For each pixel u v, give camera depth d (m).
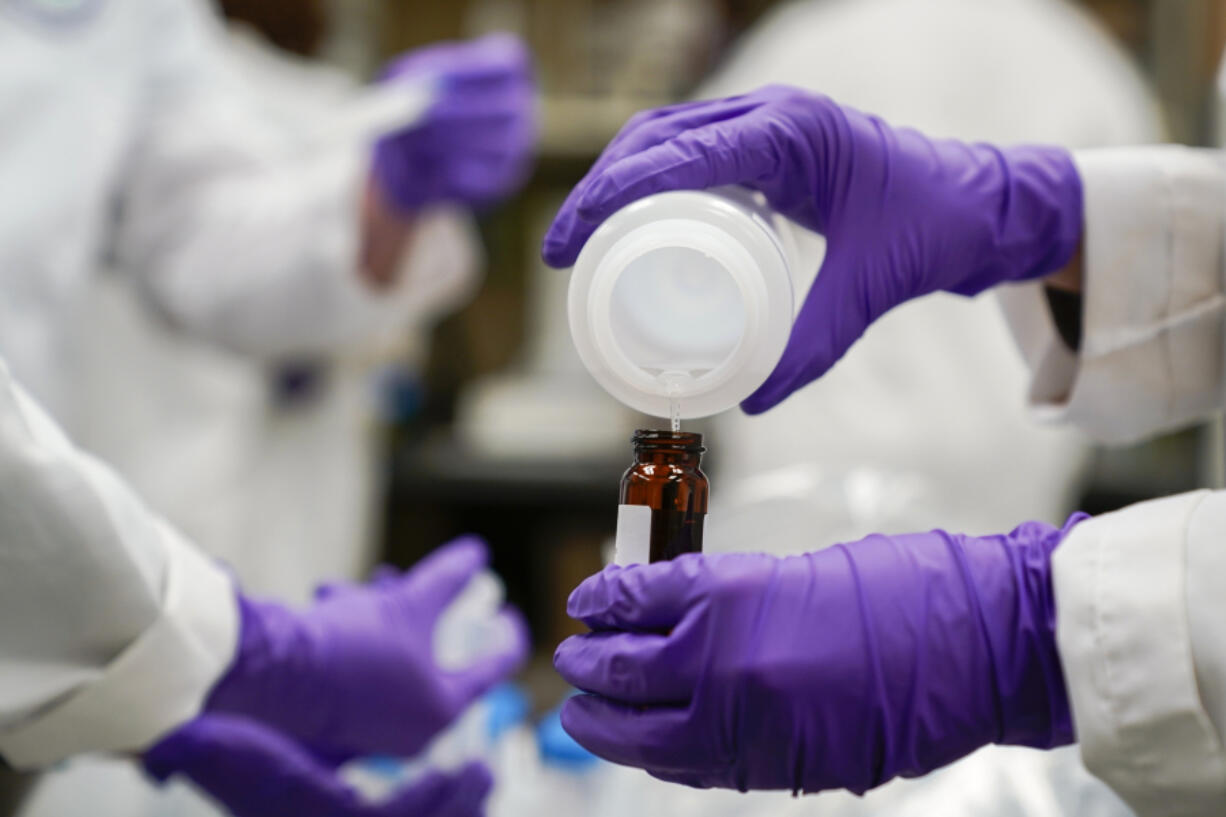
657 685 0.56
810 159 0.64
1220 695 0.52
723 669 0.55
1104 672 0.55
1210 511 0.55
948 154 0.71
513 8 2.40
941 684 0.57
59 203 1.25
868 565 0.58
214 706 0.73
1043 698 0.58
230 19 1.93
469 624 0.97
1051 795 0.74
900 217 0.67
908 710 0.56
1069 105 1.64
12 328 1.21
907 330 1.58
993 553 0.60
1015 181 0.71
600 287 0.53
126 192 1.42
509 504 2.55
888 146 0.68
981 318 1.58
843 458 1.61
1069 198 0.72
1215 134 2.16
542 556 2.53
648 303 0.58
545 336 2.51
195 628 0.67
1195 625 0.53
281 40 1.98
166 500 1.58
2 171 1.22
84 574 0.62
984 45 1.64
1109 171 0.72
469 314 2.54
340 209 1.43
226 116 1.49
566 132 2.38
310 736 0.78
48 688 0.63
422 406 2.54
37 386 1.25
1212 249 0.72
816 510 0.91
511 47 1.46
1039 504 1.67
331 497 1.82
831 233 0.66
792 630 0.55
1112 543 0.56
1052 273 0.74
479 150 1.42
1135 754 0.54
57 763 0.68
